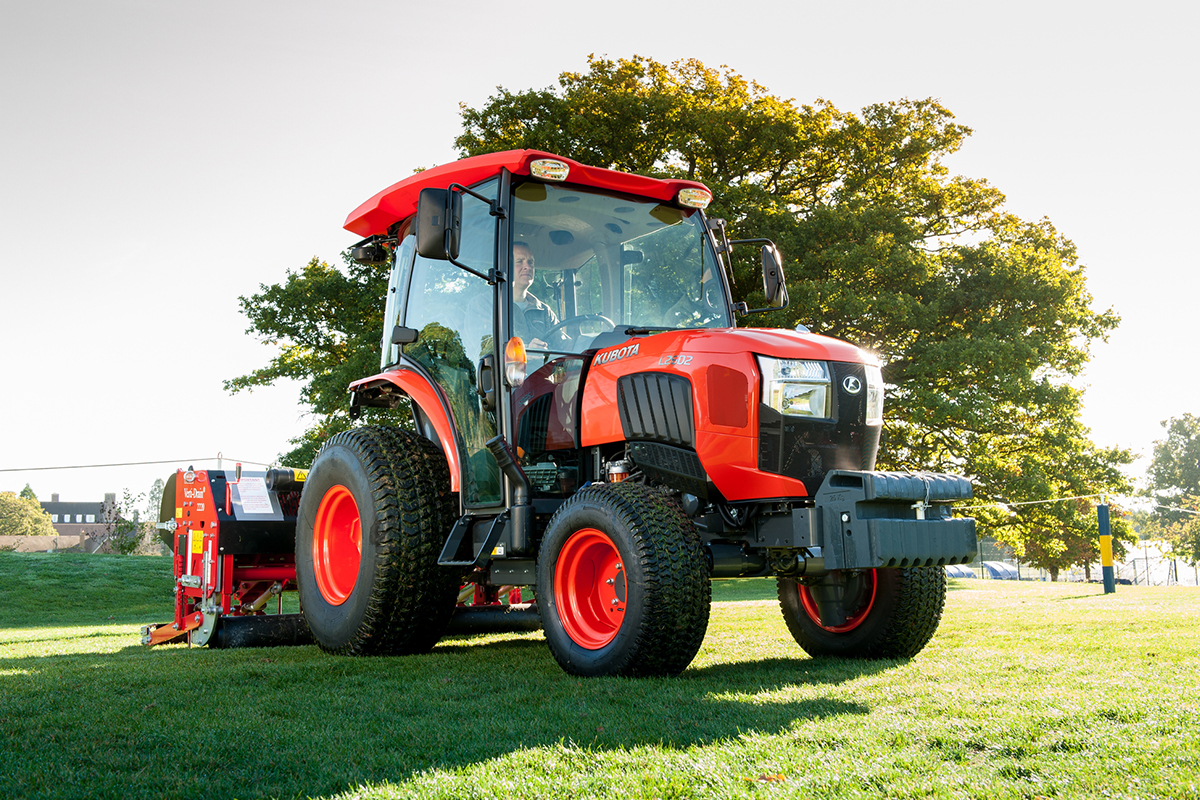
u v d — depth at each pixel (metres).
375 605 4.55
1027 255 19.47
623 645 3.50
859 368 3.88
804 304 16.28
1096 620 5.80
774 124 19.45
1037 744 2.18
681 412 3.76
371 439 4.84
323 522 5.06
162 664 4.28
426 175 4.81
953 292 18.80
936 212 21.31
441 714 2.80
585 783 1.91
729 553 3.79
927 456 18.52
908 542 3.43
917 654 4.20
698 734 2.42
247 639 5.22
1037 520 20.59
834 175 21.55
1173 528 55.34
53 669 4.05
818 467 3.70
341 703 3.03
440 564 4.38
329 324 20.36
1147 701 2.72
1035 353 17.19
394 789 1.91
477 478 4.43
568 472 4.26
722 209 17.38
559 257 4.51
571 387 4.25
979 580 17.11
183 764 2.20
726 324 4.72
